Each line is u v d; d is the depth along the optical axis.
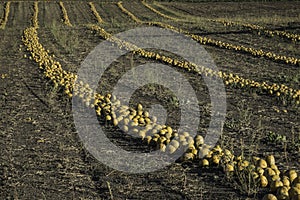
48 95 12.68
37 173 7.41
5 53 20.95
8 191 6.79
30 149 8.52
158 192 6.71
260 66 18.05
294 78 15.27
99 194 6.68
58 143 8.85
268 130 9.81
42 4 49.88
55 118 10.60
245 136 9.34
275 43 23.56
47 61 17.70
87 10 46.00
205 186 6.89
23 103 12.02
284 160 8.01
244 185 6.69
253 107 11.83
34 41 23.92
